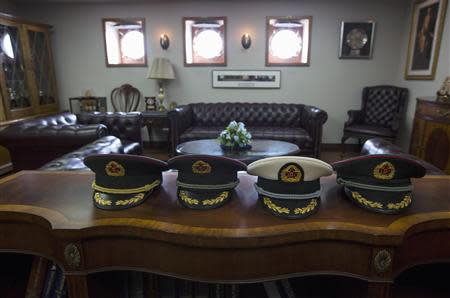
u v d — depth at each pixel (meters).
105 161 0.90
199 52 4.65
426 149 3.08
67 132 2.64
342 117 4.72
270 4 4.41
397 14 4.32
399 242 0.77
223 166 0.90
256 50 4.57
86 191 1.05
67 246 0.84
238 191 1.03
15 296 1.09
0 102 3.65
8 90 3.79
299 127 4.38
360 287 0.88
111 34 4.69
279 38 4.52
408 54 4.16
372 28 4.38
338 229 0.79
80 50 4.76
